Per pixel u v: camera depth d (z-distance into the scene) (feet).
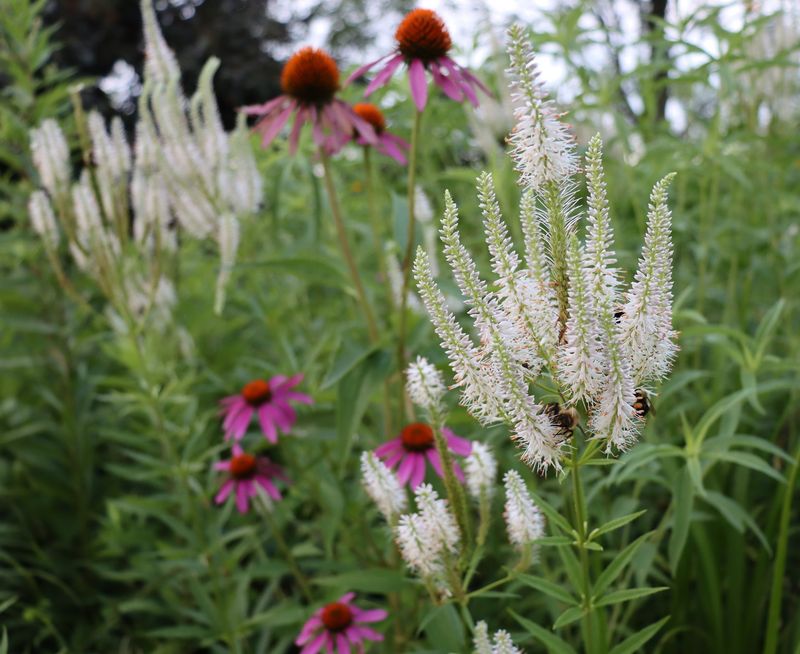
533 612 10.77
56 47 15.80
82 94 35.40
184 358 15.70
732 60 12.12
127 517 14.49
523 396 5.30
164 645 13.26
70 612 14.48
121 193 12.28
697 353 12.85
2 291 16.35
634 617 11.30
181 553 11.88
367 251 17.15
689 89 16.37
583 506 6.03
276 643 13.30
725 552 11.19
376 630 9.71
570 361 5.12
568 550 6.82
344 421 10.26
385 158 15.26
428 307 5.43
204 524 13.82
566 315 5.33
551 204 5.34
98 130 12.08
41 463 15.55
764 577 10.48
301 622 11.64
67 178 12.21
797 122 15.67
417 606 10.18
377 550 11.26
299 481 13.07
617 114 13.11
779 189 15.66
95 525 16.14
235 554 12.29
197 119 12.78
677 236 15.23
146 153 12.66
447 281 11.27
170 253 14.23
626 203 14.25
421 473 9.28
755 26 13.26
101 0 42.55
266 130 11.79
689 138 17.07
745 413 11.83
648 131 14.24
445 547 7.23
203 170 12.56
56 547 15.31
